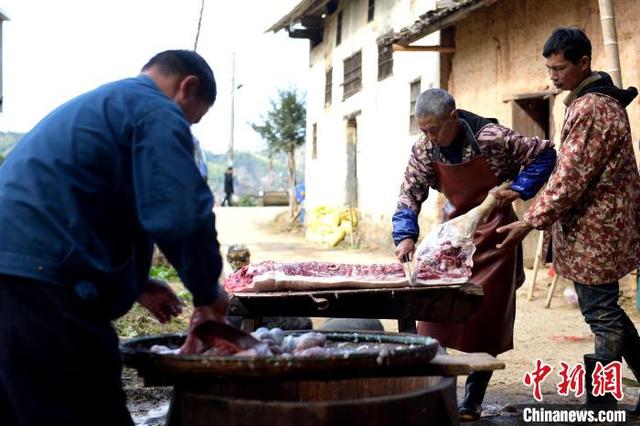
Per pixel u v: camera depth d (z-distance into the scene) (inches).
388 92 701.3
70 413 107.7
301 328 238.2
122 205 111.4
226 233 962.7
